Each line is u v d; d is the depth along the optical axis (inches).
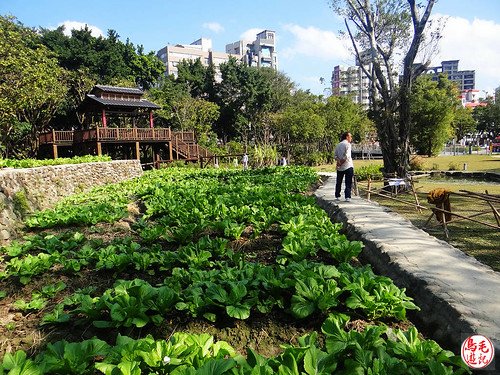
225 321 152.7
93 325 154.6
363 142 2020.2
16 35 897.5
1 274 213.8
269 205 361.4
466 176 924.6
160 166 1111.0
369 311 148.0
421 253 217.8
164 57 3393.2
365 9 695.7
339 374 106.8
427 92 1593.3
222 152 1496.1
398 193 638.5
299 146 1603.1
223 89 2020.2
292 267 173.6
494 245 301.7
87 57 1567.4
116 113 1138.7
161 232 276.4
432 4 618.5
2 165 504.7
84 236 295.0
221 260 222.7
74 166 633.0
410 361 110.7
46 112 1141.7
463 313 140.8
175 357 109.0
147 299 150.8
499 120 2625.5
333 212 370.3
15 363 111.0
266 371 96.6
